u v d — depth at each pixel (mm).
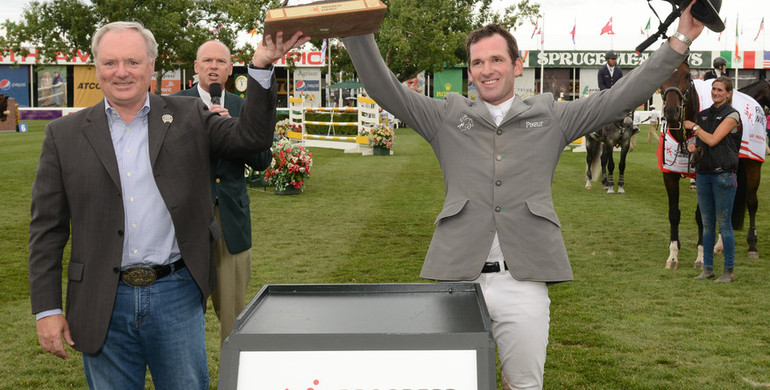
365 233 7707
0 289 5414
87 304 2215
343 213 9086
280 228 8039
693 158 5648
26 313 4812
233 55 31922
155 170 2252
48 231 2262
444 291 1969
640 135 26906
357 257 6500
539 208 2391
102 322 2203
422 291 1968
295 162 10789
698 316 4730
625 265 6266
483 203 2436
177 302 2322
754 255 6547
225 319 3312
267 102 2264
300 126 22000
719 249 6797
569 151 20172
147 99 2326
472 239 2412
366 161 16594
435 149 2580
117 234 2217
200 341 2406
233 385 1482
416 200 10211
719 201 5578
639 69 2379
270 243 7180
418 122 2543
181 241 2270
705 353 4027
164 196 2246
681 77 6031
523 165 2422
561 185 12094
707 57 38406
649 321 4621
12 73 38438
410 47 34062
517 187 2414
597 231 7859
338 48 37094
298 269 6027
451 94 2607
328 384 1495
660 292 5348
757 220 8539
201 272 2309
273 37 2059
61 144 2236
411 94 2549
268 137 2328
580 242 7266
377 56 2410
